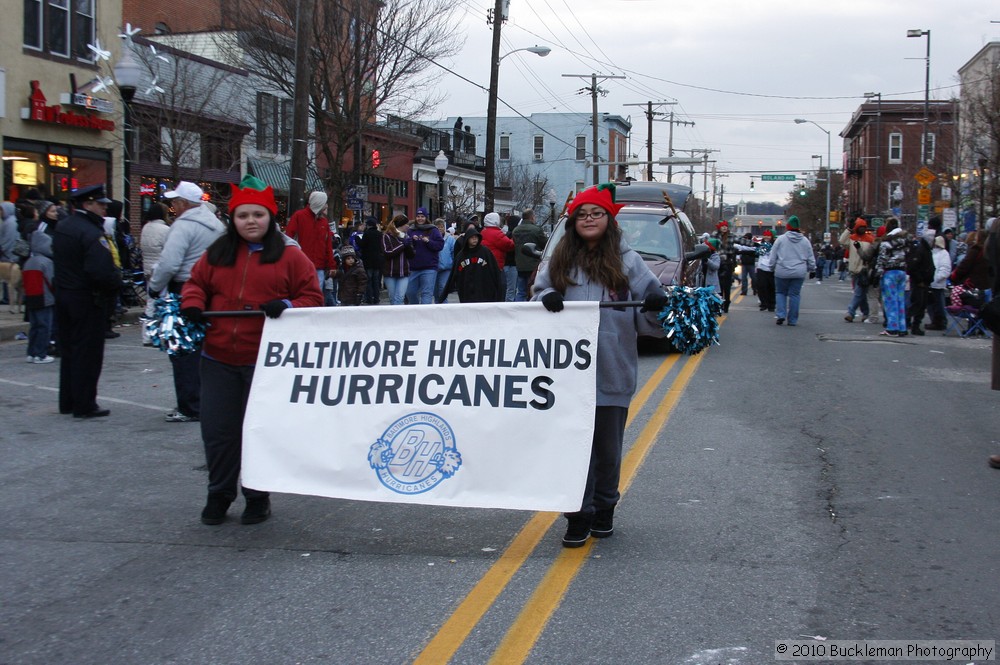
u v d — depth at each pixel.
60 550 5.29
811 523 5.77
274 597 4.61
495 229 16.53
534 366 5.16
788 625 4.28
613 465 5.33
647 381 10.88
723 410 9.25
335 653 4.02
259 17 24.89
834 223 70.75
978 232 12.38
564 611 4.43
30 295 11.98
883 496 6.34
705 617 4.36
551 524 5.75
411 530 5.63
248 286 5.62
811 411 9.21
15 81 20.92
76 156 22.77
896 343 14.77
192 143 23.95
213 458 5.62
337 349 5.46
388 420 5.31
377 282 19.55
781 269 17.33
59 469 7.02
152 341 5.62
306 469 5.38
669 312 5.23
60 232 8.59
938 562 5.09
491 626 4.27
